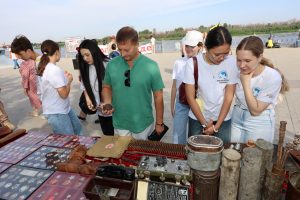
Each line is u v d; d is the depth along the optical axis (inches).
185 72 77.8
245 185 44.7
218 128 75.5
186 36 101.6
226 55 68.4
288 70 326.0
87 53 99.6
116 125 88.0
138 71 77.5
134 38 70.1
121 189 48.4
